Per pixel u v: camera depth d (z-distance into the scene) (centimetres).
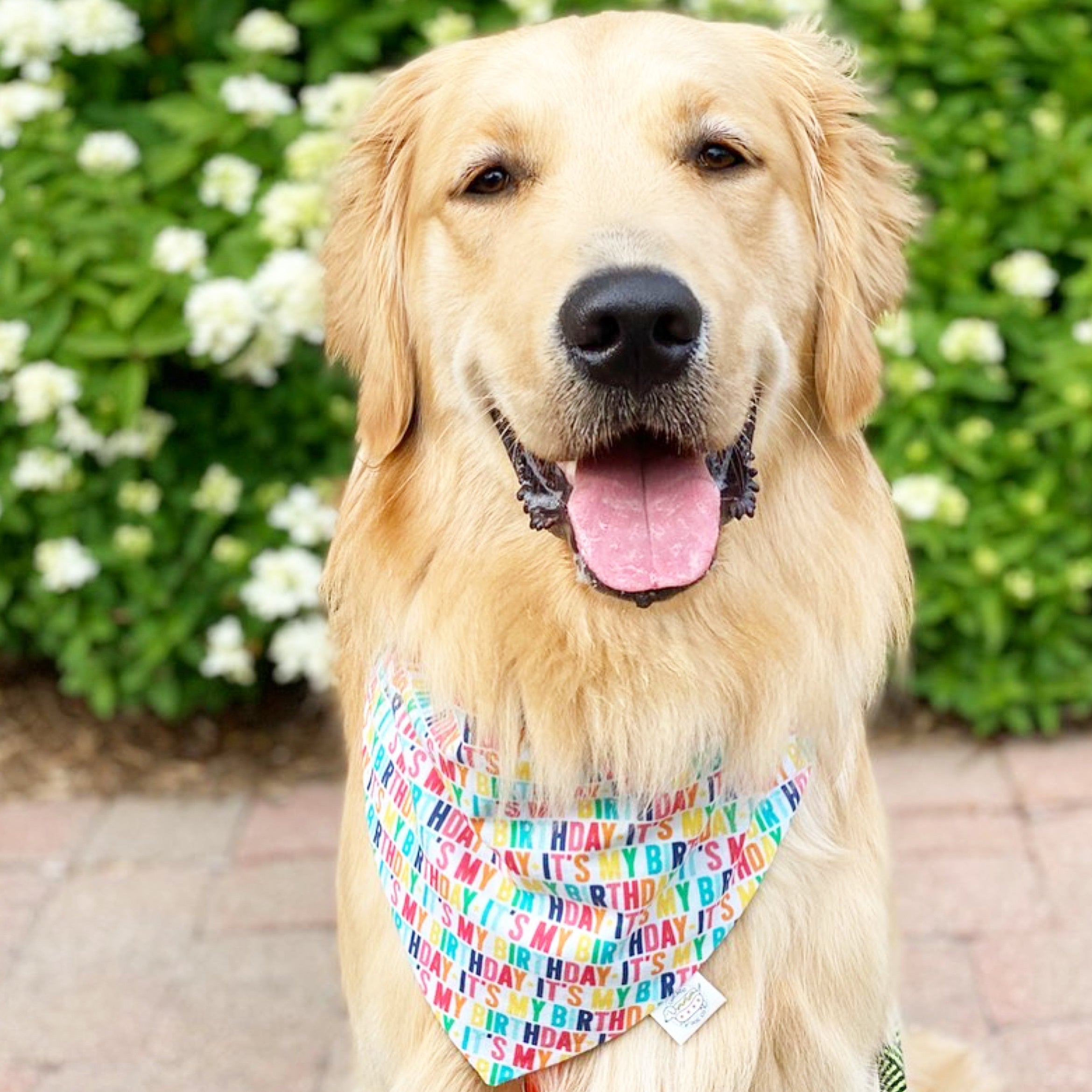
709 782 98
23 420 148
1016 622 158
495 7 165
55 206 152
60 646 159
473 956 98
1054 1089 121
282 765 159
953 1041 119
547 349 91
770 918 98
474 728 99
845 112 104
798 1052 99
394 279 103
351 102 152
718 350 91
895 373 153
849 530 101
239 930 138
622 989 97
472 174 98
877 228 104
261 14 161
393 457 103
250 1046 126
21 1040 127
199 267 148
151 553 156
